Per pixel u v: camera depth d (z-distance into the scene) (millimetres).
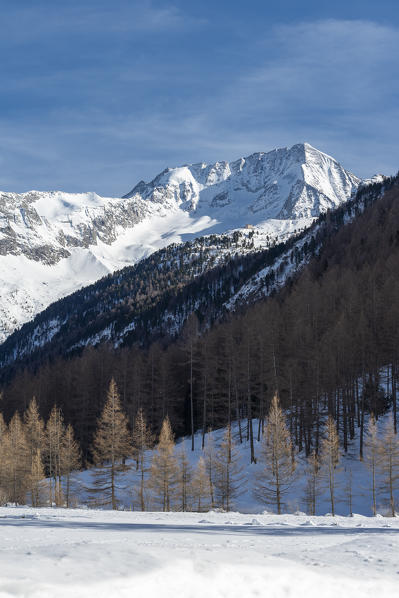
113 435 52438
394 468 45500
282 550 12406
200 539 14180
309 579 9445
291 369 61375
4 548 10828
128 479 57719
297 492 51062
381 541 14141
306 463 56750
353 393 62906
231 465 50812
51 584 7664
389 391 65812
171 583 8516
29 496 57250
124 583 8133
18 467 56906
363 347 61031
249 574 9305
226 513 31359
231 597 8492
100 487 55750
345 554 11969
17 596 7141
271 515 30016
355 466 54844
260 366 66562
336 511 46562
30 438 61625
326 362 59969
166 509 46844
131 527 19375
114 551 10211
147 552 10203
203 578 8883
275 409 47719
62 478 58844
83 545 11227
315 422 60969
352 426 61375
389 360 66312
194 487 47000
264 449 47531
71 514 28906
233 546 12680
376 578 9906
